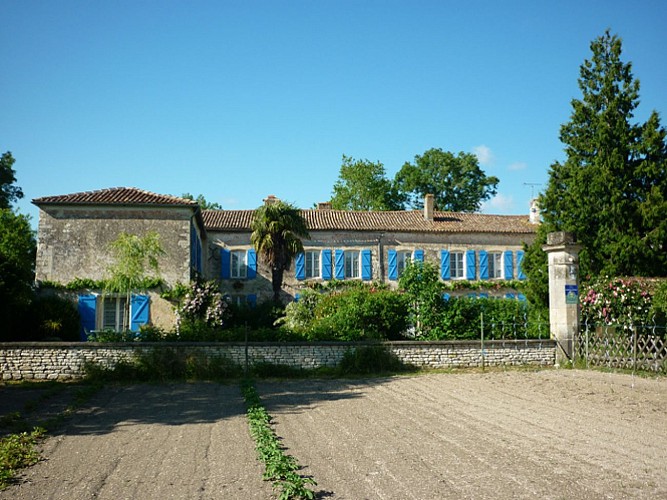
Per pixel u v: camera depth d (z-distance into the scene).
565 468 6.73
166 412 10.94
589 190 24.72
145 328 16.83
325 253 32.25
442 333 17.86
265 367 16.02
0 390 13.81
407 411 10.64
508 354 17.22
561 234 17.28
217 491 6.07
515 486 6.08
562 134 26.64
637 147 24.42
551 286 17.59
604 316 16.81
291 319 21.77
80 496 6.03
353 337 17.38
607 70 25.88
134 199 23.16
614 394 11.93
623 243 23.33
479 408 10.80
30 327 19.95
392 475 6.53
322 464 7.02
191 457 7.47
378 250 32.69
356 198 51.59
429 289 18.23
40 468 7.14
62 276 22.34
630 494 5.81
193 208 23.39
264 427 8.85
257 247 27.62
